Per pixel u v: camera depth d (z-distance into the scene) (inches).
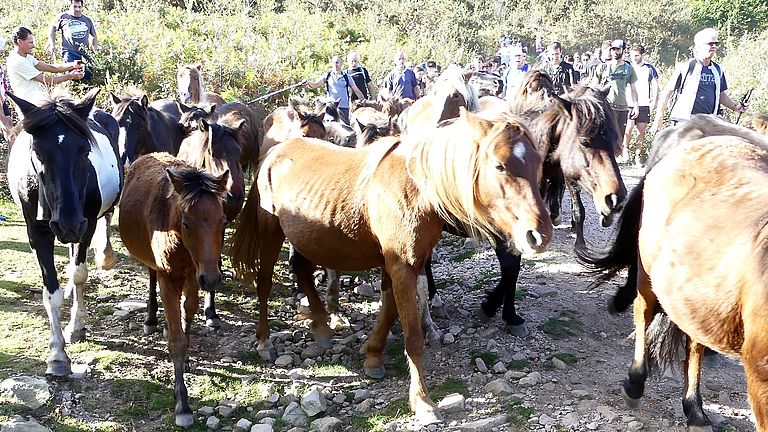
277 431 183.3
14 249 310.0
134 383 203.3
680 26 1350.9
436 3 1197.1
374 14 1095.6
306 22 898.1
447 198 175.0
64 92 234.2
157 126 345.1
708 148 162.7
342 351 228.8
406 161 185.0
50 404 187.6
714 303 134.8
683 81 314.0
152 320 239.5
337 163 208.4
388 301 205.5
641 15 1322.6
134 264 307.0
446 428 177.6
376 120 398.3
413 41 1034.1
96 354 218.2
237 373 215.0
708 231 141.0
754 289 124.6
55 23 463.5
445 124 186.9
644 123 529.0
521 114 261.7
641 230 171.3
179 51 651.5
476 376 203.3
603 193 236.1
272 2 950.4
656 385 200.1
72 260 229.8
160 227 192.1
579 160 240.7
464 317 251.0
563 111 244.8
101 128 254.4
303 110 377.4
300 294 275.4
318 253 207.2
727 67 806.5
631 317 253.1
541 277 289.4
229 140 271.3
